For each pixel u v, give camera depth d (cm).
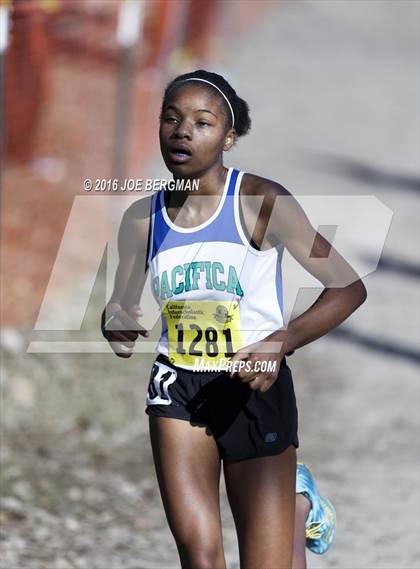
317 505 1464
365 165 4541
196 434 1259
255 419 1250
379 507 2002
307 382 2647
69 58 4081
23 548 1766
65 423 2302
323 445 2305
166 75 4106
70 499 1992
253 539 1243
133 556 1792
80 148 3641
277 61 6131
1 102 2478
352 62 6419
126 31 3331
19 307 2670
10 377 2394
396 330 3003
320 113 5253
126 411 2403
